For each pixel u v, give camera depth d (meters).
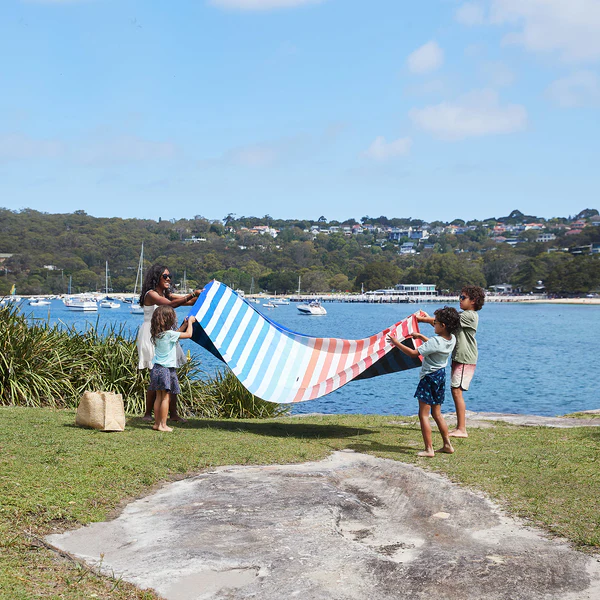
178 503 5.50
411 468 6.70
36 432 7.45
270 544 4.66
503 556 4.57
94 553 4.47
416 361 9.09
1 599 3.57
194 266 193.00
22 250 166.88
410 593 4.01
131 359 11.84
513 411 23.09
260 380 8.72
